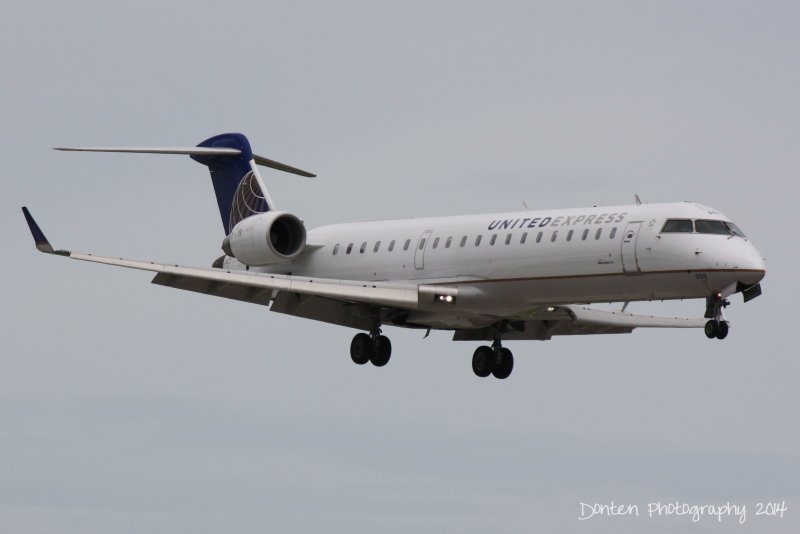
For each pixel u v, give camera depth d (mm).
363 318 141375
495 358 144250
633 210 124938
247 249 141375
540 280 128125
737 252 119625
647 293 123812
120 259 128750
